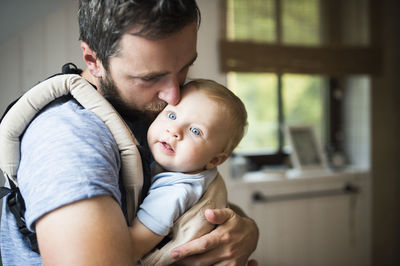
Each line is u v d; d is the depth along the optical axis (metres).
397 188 2.57
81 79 0.66
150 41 0.59
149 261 0.73
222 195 0.83
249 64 2.18
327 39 2.38
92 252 0.48
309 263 2.38
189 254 0.70
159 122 0.81
